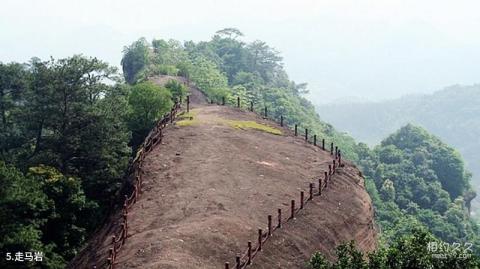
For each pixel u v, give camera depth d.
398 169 99.69
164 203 31.77
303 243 28.02
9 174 35.09
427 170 100.31
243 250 26.03
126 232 28.89
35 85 52.34
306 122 109.38
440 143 108.38
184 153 39.75
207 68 103.50
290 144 45.75
